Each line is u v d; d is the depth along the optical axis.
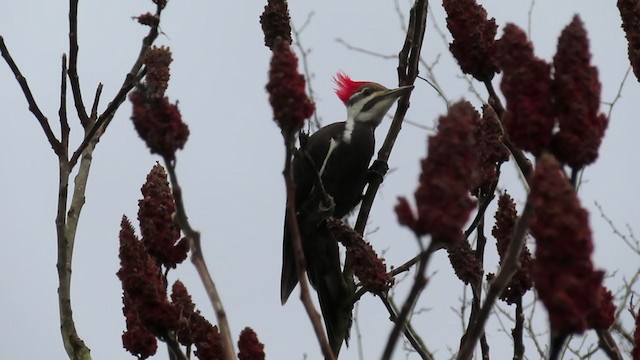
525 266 8.87
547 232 5.50
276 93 6.89
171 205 9.10
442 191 5.71
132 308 8.88
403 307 6.00
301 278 6.89
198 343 8.23
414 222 5.78
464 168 5.76
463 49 8.59
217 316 6.82
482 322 6.37
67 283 10.14
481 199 9.92
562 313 5.48
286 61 6.93
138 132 6.84
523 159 7.67
